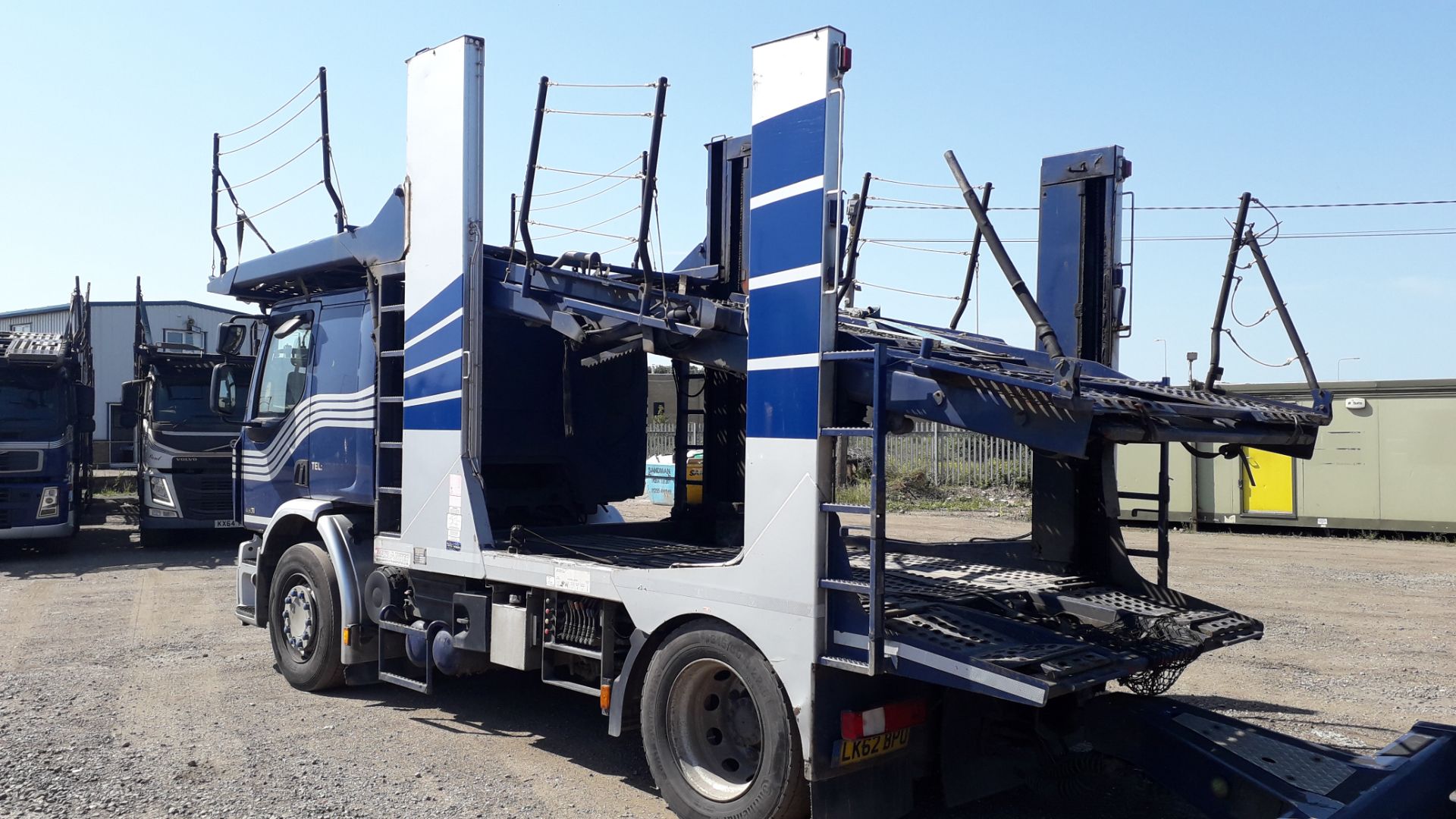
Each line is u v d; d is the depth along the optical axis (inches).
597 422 294.8
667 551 239.8
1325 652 341.1
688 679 189.0
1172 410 166.1
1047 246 233.6
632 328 213.2
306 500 293.4
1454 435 659.4
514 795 204.7
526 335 279.6
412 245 251.8
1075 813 200.2
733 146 265.9
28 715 257.6
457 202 237.6
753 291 176.7
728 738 189.5
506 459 275.0
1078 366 146.9
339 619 276.5
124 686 291.0
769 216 173.9
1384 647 349.4
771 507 171.5
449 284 239.0
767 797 171.3
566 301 220.5
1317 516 703.7
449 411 237.9
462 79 237.1
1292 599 445.4
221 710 265.7
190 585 492.7
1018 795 210.4
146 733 242.4
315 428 295.7
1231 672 313.1
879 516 155.4
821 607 164.1
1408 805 158.2
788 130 171.0
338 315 292.0
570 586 207.6
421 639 248.2
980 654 156.0
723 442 277.9
